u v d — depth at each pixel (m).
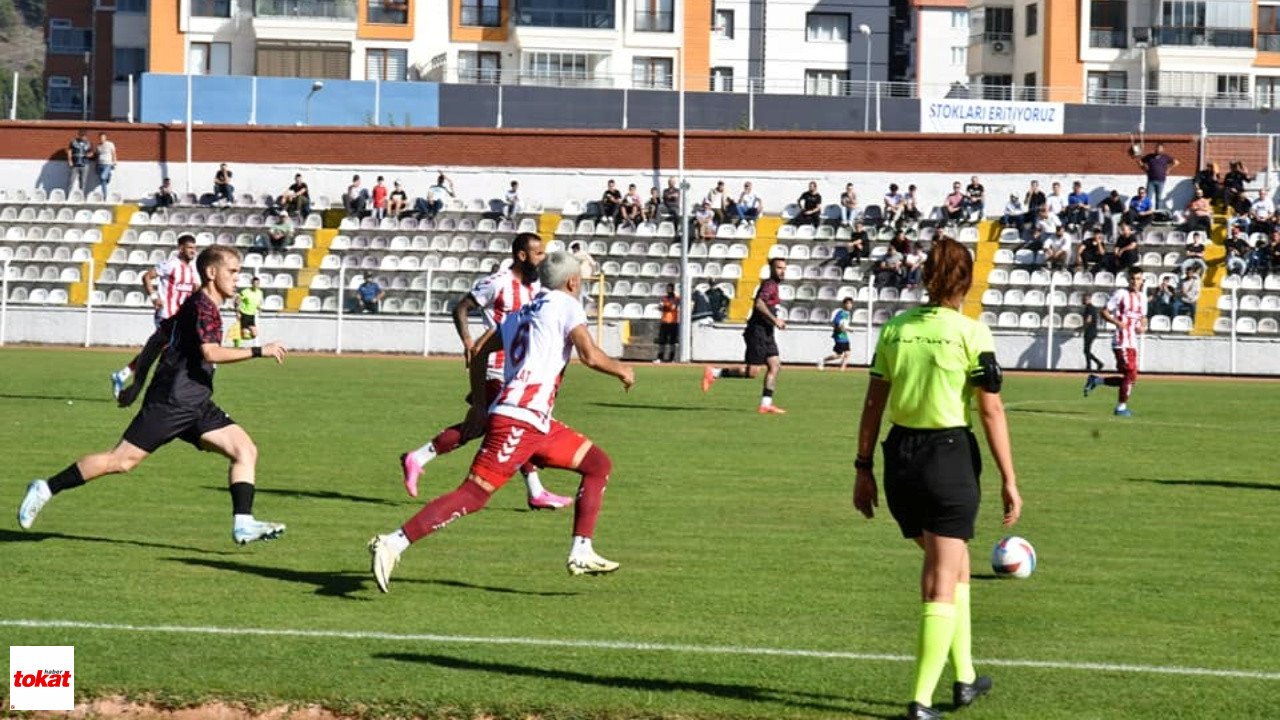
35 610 10.78
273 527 13.20
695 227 55.56
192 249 22.64
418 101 74.12
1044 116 75.06
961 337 8.64
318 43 78.38
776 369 29.38
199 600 11.27
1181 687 9.24
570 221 56.69
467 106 74.19
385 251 55.41
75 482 12.91
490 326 15.60
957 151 60.53
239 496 13.12
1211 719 8.58
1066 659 9.91
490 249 55.75
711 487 18.27
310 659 9.54
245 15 78.19
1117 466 21.19
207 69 78.00
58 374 36.75
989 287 52.81
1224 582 12.66
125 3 88.94
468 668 9.40
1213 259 53.41
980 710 8.72
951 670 9.58
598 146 61.59
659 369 45.88
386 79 79.00
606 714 8.50
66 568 12.39
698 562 13.26
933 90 92.19
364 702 8.64
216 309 13.04
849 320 48.53
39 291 54.28
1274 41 85.88
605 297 53.47
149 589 11.63
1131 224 54.88
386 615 10.90
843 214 57.56
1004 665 9.73
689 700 8.79
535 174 61.69
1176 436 25.86
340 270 51.03
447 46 79.31
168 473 18.66
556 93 74.12
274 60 78.31
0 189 61.97
